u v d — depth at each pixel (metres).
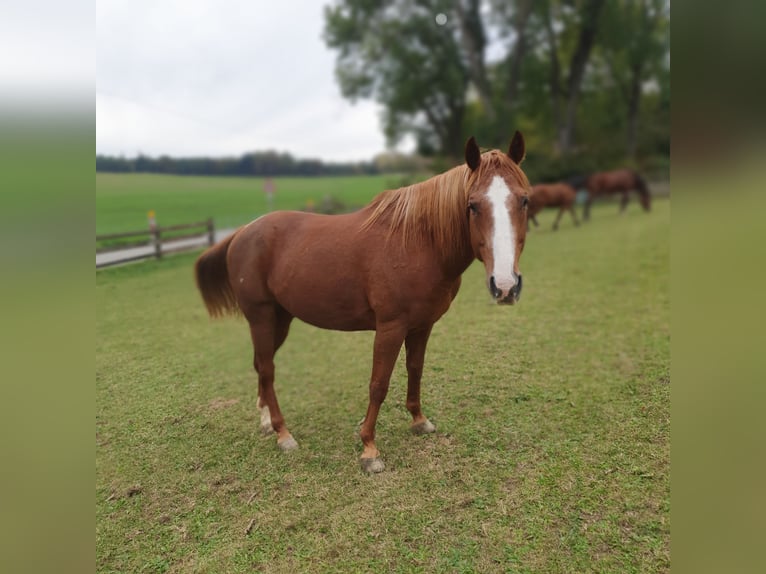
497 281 1.88
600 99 24.34
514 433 2.66
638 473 2.22
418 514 2.09
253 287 2.68
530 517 2.02
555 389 3.14
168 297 6.04
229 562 1.90
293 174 38.50
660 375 3.18
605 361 3.52
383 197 2.47
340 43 22.75
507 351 3.85
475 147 2.04
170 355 4.23
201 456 2.65
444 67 21.86
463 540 1.92
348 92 23.36
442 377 3.45
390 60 22.02
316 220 2.65
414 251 2.30
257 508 2.20
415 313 2.36
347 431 2.86
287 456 2.62
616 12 20.59
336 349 4.38
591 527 1.93
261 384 2.99
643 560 1.76
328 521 2.09
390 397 3.24
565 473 2.28
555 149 24.19
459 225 2.21
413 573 1.79
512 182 2.00
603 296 5.21
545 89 23.45
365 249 2.39
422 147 24.41
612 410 2.81
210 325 5.05
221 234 12.25
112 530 2.09
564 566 1.77
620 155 22.08
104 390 3.52
